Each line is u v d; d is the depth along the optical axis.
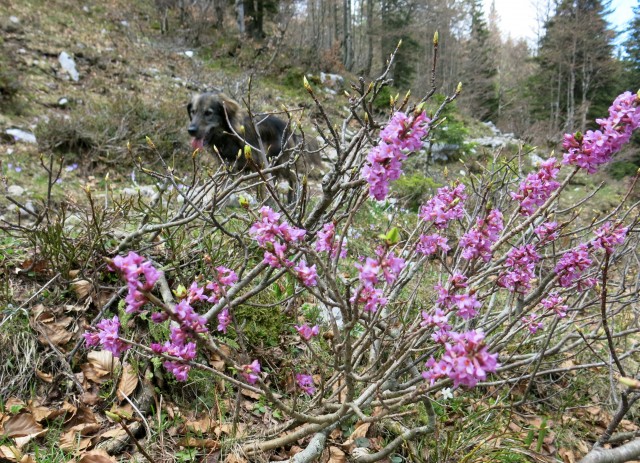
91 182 5.32
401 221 4.69
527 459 2.11
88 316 2.33
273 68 13.77
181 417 1.98
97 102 7.71
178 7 15.46
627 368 2.82
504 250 2.89
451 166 9.85
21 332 2.12
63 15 11.94
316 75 14.12
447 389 1.95
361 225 4.60
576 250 1.72
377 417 1.47
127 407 1.96
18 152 5.57
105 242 2.65
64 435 1.80
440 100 9.86
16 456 1.58
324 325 2.74
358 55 28.14
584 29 25.97
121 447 1.79
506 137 17.27
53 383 2.03
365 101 1.56
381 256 1.07
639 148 16.03
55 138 5.89
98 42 11.26
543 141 17.52
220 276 1.43
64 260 2.47
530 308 1.84
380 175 1.17
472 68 29.08
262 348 2.42
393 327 2.22
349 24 22.66
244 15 17.12
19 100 6.81
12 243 2.69
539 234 1.95
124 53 11.28
